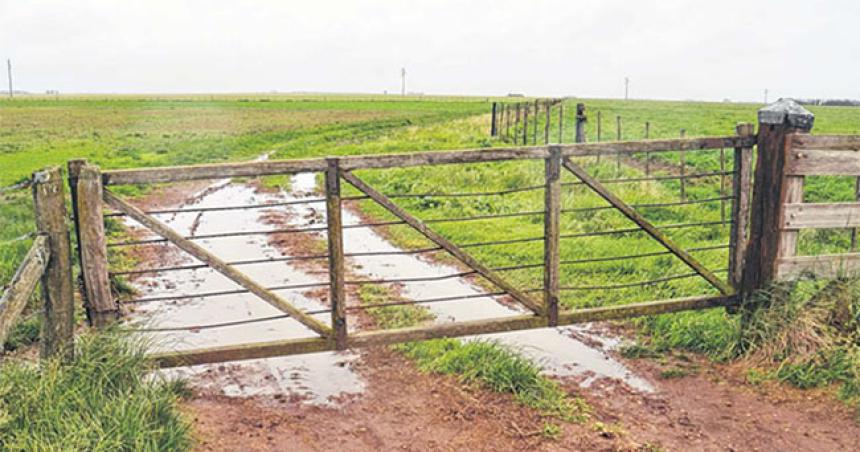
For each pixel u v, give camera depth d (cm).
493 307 757
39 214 457
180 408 486
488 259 945
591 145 568
